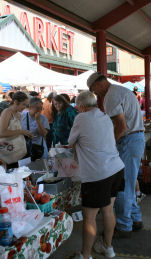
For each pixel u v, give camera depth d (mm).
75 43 21344
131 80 31969
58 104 4309
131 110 2924
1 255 1905
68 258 2805
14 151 3826
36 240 2182
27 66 7941
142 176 4770
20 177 2289
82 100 2553
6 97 6805
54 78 8148
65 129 4281
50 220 2369
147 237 3176
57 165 3326
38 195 2623
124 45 7465
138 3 5051
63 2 4250
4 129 3746
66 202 3277
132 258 2768
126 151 2996
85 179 2391
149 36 7930
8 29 12469
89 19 5227
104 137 2436
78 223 3500
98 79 2951
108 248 2742
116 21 5230
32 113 4309
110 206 2596
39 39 16750
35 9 4105
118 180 2553
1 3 13961
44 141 4449
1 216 2072
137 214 3277
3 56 13539
